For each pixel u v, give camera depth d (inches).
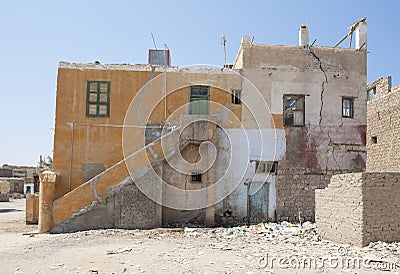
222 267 366.9
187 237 551.5
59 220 608.7
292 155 743.1
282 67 762.8
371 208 455.5
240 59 789.2
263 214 722.8
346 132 764.0
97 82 733.9
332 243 489.7
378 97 1058.1
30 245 489.7
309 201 731.4
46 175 618.5
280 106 753.6
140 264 380.2
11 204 1509.6
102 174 625.0
